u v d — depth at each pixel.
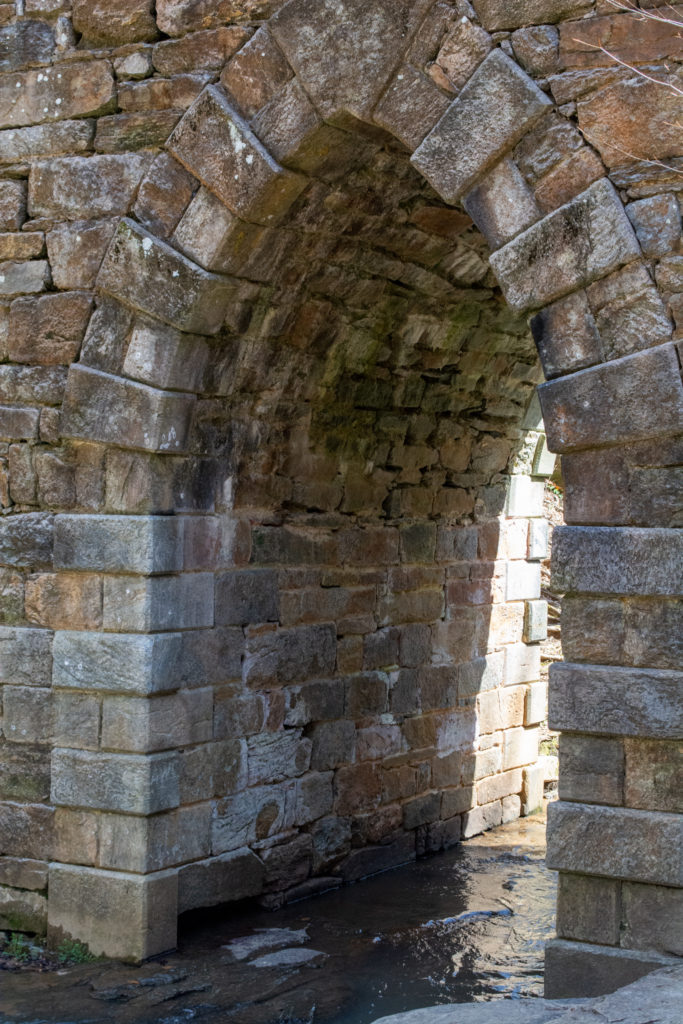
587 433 5.71
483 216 5.99
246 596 7.71
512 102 5.84
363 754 8.89
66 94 7.03
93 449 7.03
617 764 5.66
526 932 7.77
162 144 6.81
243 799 7.70
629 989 4.94
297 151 6.41
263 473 7.90
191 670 7.20
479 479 10.18
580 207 5.71
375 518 9.06
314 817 8.41
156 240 6.77
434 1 6.04
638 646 5.63
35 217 7.15
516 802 10.85
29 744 7.17
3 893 7.23
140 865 6.87
